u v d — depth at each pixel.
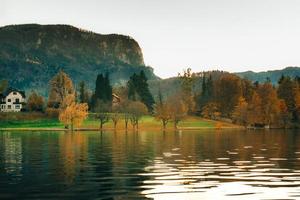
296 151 69.56
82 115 172.38
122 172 44.53
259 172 44.06
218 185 36.19
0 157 61.28
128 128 191.25
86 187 35.25
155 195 31.91
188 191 33.44
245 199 30.38
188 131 171.62
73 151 71.62
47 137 122.56
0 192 33.16
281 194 32.09
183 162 54.00
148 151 71.19
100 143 93.88
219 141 99.62
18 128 183.00
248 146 82.19
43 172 44.59
